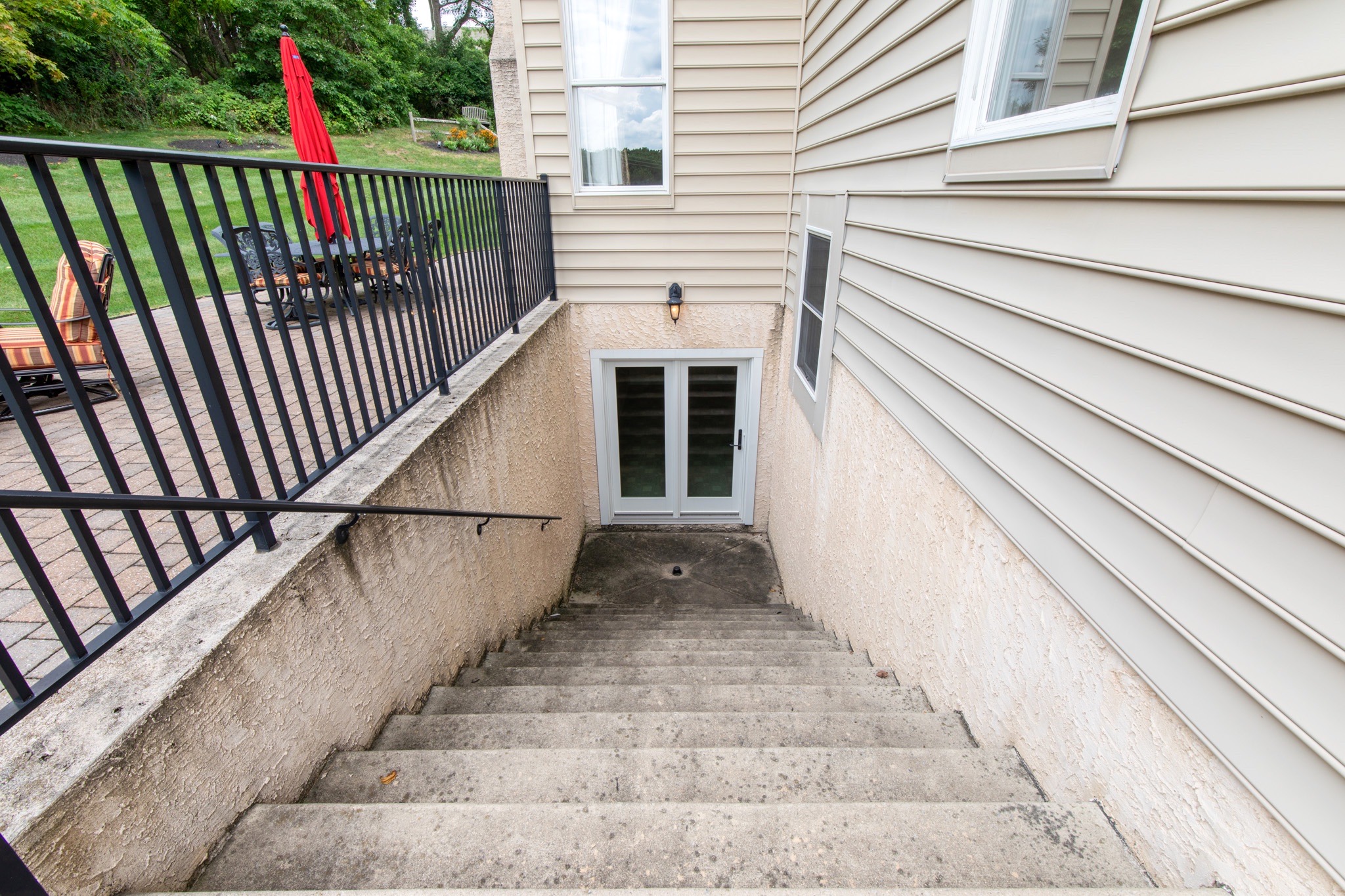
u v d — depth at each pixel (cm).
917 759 169
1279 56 90
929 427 224
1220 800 106
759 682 269
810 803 154
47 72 1520
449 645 258
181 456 257
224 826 130
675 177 477
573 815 138
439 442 237
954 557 206
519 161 642
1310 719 90
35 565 103
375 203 209
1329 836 88
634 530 646
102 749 103
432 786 163
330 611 167
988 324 180
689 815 138
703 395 579
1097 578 134
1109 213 128
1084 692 141
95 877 101
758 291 518
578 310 526
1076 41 143
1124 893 107
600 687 242
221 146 1667
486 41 3195
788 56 436
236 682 131
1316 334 88
